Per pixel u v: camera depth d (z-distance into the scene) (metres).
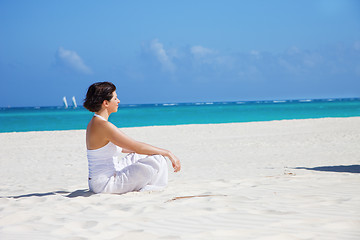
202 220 2.76
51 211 3.23
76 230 2.65
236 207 3.12
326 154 9.82
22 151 13.30
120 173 3.96
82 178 6.82
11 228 2.73
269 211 2.94
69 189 4.86
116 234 2.48
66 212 3.21
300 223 2.57
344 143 12.70
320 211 2.89
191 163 9.02
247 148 12.43
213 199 3.46
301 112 46.41
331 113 42.53
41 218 2.99
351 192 3.67
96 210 3.21
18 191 5.10
